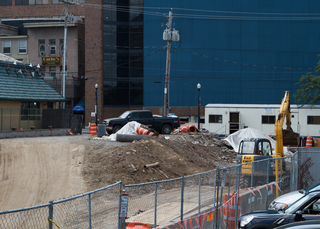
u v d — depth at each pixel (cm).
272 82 7394
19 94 4016
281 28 7381
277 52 7388
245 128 4222
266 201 1705
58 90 7344
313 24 7388
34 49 7606
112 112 7362
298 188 2139
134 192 1287
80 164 2359
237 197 1384
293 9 7369
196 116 7325
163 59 7356
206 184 1320
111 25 7356
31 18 8288
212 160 3119
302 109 4394
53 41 7556
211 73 7325
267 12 7356
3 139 3225
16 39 7650
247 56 7362
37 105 4481
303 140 4384
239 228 1215
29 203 1786
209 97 7331
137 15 7388
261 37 7369
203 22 7306
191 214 1173
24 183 2044
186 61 7312
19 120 3816
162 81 7344
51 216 709
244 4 7325
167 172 2414
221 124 4650
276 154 2231
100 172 2228
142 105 7412
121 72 7394
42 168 2292
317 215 1117
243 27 7350
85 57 7325
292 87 7400
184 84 7312
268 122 4494
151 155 2567
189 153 2966
